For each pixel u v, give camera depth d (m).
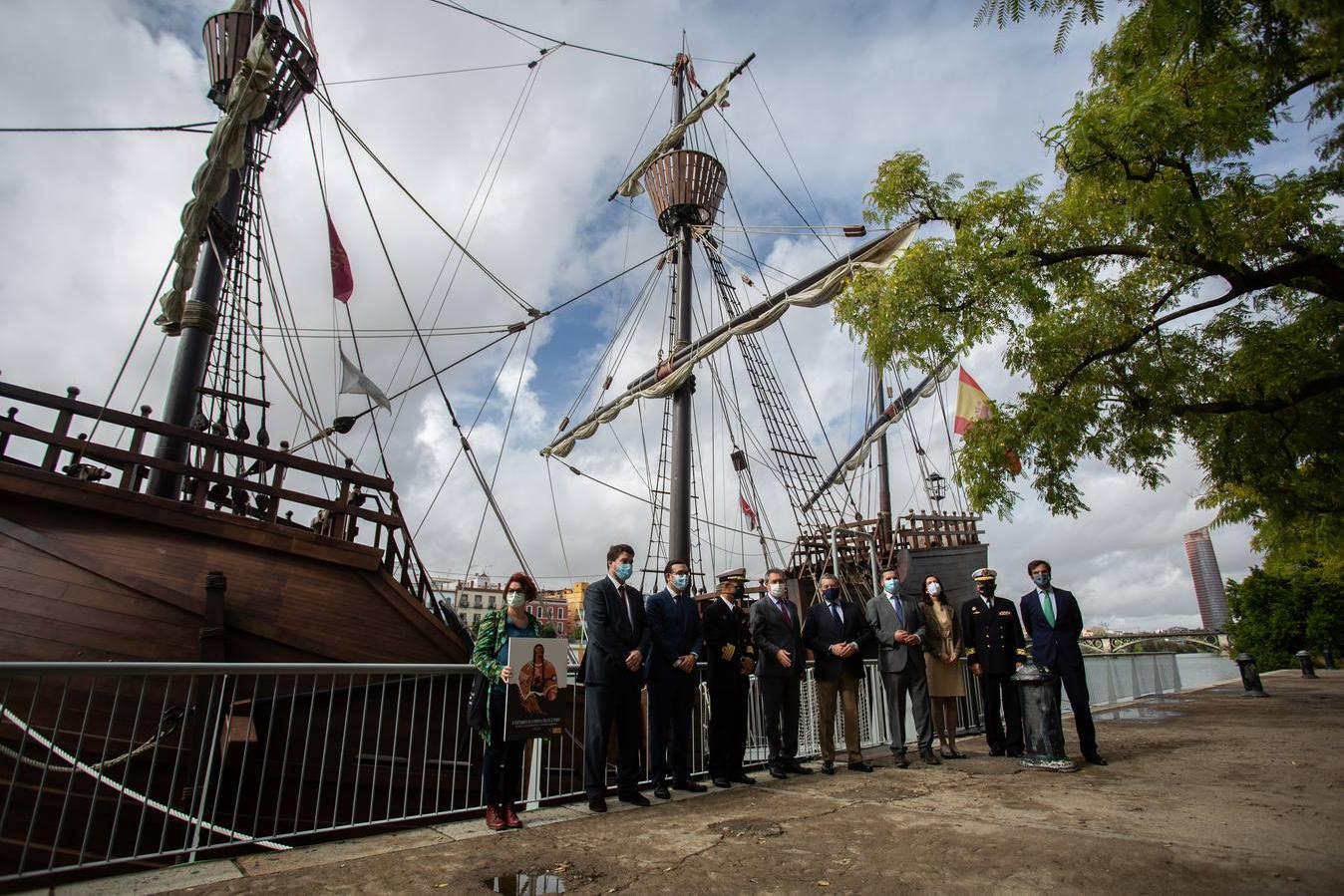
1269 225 5.64
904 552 18.17
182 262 9.99
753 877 3.87
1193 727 10.51
